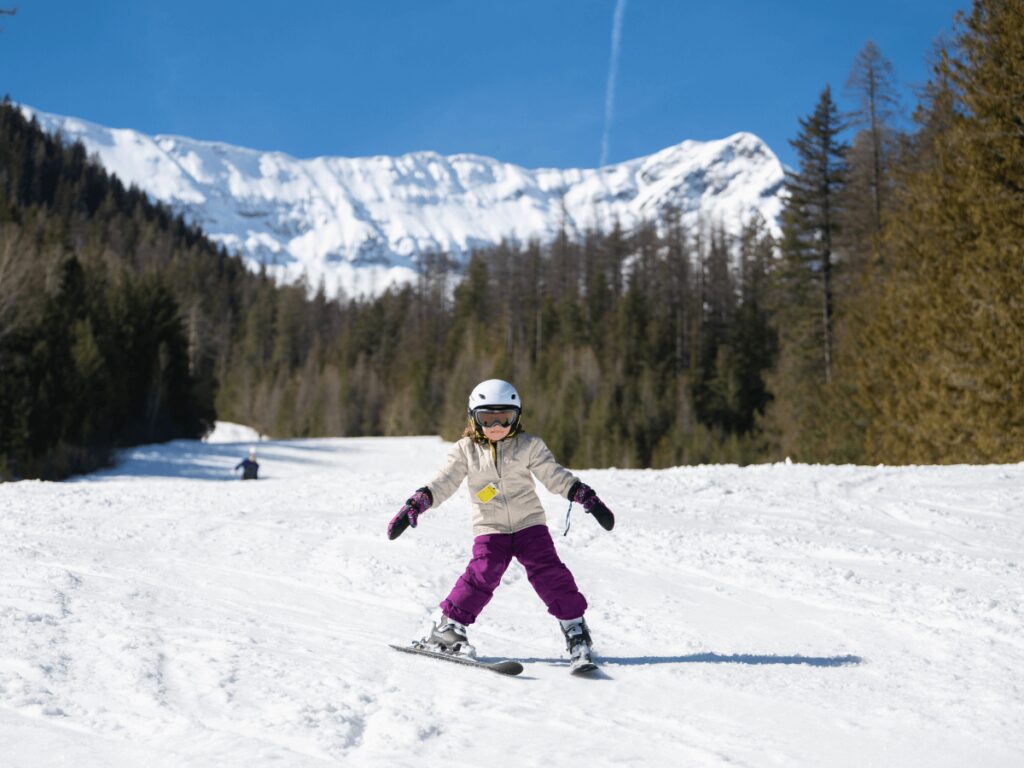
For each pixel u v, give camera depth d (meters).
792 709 3.45
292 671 3.80
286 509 10.26
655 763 2.81
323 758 2.78
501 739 3.02
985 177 22.58
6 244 35.31
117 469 35.53
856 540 7.92
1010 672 4.03
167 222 178.62
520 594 5.92
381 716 3.21
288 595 5.89
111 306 49.25
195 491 12.42
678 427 72.31
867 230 43.28
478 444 4.27
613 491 10.89
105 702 3.29
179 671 3.72
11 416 30.69
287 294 150.75
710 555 7.26
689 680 3.90
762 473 12.61
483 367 79.94
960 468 12.88
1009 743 3.03
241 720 3.11
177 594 5.71
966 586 6.07
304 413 107.06
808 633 4.92
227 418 119.94
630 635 4.89
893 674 4.02
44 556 6.86
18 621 4.48
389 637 4.70
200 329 86.94
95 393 37.00
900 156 37.66
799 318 49.19
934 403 23.89
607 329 95.06
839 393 34.56
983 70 22.94
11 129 163.25
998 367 21.23
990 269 21.77
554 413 72.81
